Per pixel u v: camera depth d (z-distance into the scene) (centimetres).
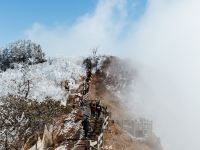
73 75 6197
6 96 4994
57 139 4100
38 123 4159
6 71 6475
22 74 6178
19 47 7175
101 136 2895
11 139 3988
